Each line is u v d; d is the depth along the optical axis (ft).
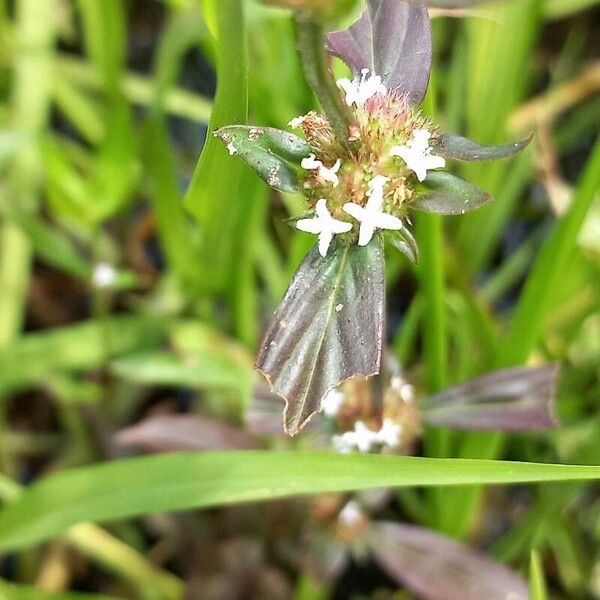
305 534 0.63
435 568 0.59
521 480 0.44
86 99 0.90
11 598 0.65
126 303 0.88
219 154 0.50
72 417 0.80
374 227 0.35
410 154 0.36
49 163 0.71
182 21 0.68
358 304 0.35
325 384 0.35
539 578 0.50
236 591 0.69
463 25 0.86
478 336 0.71
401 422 0.54
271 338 0.35
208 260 0.72
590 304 0.75
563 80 0.95
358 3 0.27
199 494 0.52
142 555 0.76
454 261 0.74
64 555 0.76
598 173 0.58
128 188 0.78
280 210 0.83
